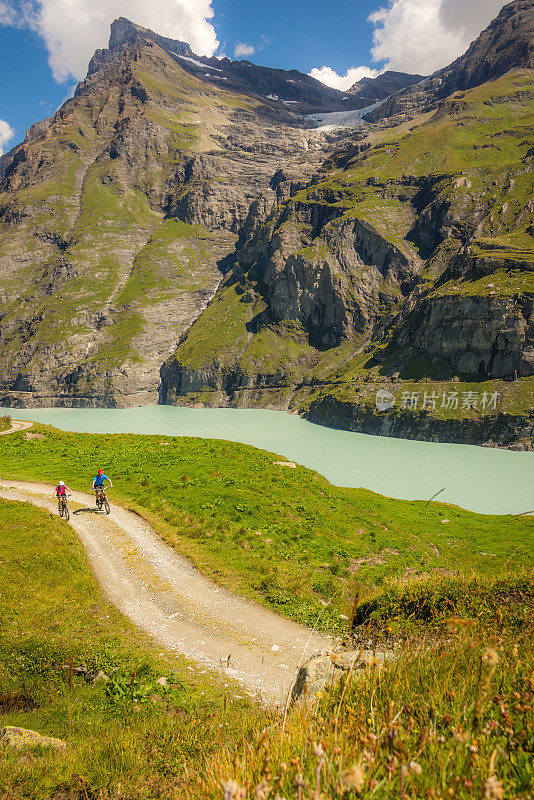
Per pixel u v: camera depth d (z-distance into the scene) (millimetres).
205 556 22812
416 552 28906
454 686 3318
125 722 9648
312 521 29562
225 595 19031
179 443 46719
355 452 176000
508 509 105625
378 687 3566
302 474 38844
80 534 25078
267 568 21594
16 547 20969
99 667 13031
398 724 2682
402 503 46750
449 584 10258
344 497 37531
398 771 1884
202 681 12477
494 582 9852
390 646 6770
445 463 156875
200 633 15820
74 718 10305
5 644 13961
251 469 37000
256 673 13141
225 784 1618
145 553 22984
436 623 8562
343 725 2613
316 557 24766
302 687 6000
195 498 30453
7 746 7234
